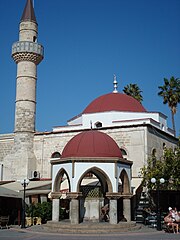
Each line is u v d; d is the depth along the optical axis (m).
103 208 27.19
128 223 24.94
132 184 33.62
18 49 40.09
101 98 42.34
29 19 41.75
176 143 41.97
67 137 38.97
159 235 22.23
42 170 39.47
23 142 39.34
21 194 31.08
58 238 20.41
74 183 24.53
